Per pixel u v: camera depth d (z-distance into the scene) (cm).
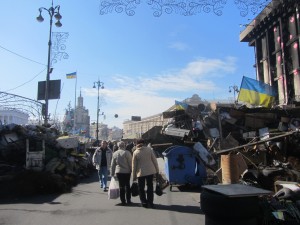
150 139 1981
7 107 2317
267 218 616
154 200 1056
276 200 657
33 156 1423
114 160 1020
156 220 790
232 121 1914
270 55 2922
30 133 1627
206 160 1284
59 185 1255
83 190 1329
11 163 1489
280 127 1764
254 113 1914
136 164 955
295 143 1324
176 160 1271
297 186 726
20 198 1123
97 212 889
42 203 1029
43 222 782
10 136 1571
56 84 2653
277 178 923
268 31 2958
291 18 2611
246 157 1098
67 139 1761
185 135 1895
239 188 523
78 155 1950
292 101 2334
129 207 955
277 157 1212
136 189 1000
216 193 505
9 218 823
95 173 2198
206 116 2020
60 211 905
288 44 2634
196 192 1207
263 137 1402
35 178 1220
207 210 507
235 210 488
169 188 1302
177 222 767
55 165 1479
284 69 2650
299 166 1111
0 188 1165
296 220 622
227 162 1000
